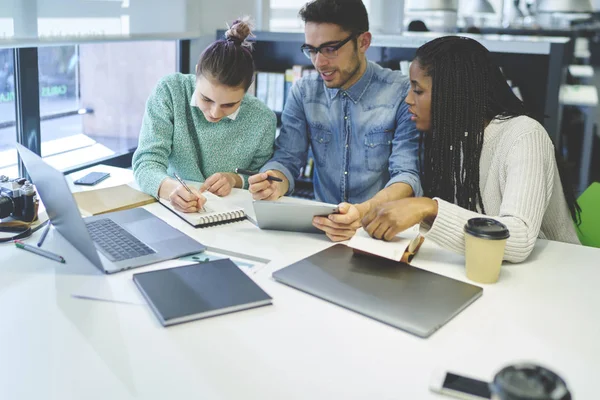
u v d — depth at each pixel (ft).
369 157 6.84
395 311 3.76
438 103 5.28
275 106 11.40
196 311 3.65
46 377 3.04
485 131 5.29
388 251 4.47
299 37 10.64
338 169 7.04
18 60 7.64
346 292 4.01
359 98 6.73
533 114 5.47
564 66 10.25
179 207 5.57
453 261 4.69
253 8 11.91
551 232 5.68
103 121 11.41
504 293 4.17
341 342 3.46
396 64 11.16
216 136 6.78
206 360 3.24
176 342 3.41
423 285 4.14
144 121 6.72
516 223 4.55
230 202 6.02
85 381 3.02
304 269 4.36
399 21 12.75
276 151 7.07
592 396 3.01
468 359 3.33
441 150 5.40
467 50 5.26
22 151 4.91
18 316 3.64
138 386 2.99
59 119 11.07
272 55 11.69
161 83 6.72
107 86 11.41
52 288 4.03
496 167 5.16
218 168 6.91
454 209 4.65
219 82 5.86
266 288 4.14
